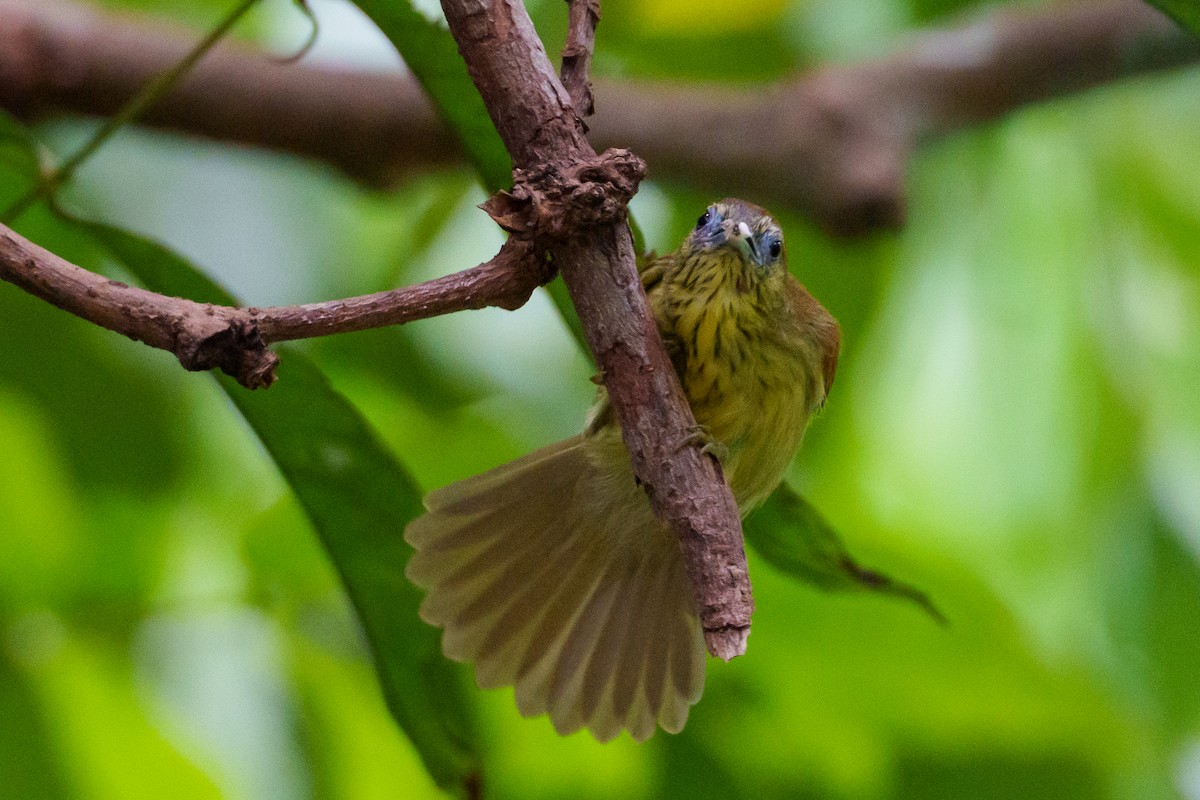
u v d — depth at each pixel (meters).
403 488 6.81
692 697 8.59
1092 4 10.77
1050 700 9.33
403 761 8.87
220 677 8.77
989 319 10.45
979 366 10.38
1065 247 10.58
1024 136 10.88
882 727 9.37
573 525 8.50
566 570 8.56
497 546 8.44
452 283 4.71
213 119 9.95
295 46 10.61
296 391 6.61
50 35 9.55
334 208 10.67
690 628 8.70
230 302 6.51
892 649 9.20
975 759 9.70
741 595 4.82
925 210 10.72
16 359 10.06
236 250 10.25
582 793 9.26
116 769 8.40
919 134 10.69
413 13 6.18
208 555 9.48
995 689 9.26
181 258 6.45
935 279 10.58
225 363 4.45
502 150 6.39
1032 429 10.25
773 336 8.19
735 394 8.14
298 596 8.99
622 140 10.52
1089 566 10.12
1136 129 10.92
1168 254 10.73
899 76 10.70
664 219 11.12
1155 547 10.19
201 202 10.24
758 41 11.24
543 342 10.52
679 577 8.70
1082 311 10.45
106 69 9.66
